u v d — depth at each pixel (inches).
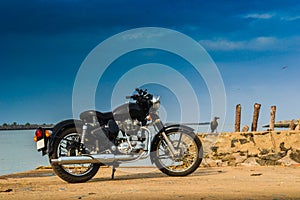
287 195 238.8
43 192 274.5
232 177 337.7
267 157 439.2
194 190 264.5
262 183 300.5
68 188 291.4
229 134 447.8
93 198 239.5
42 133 312.8
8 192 278.4
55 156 310.0
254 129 488.4
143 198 234.4
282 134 440.1
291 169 400.2
